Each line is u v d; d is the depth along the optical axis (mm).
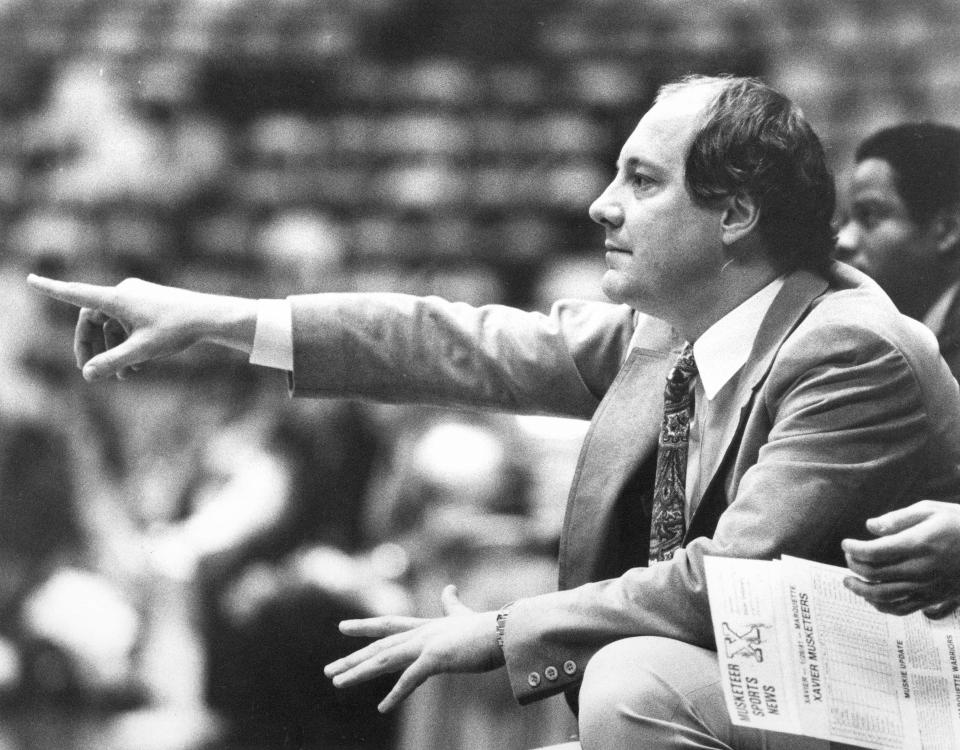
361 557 14320
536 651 4926
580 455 5523
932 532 4562
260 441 15664
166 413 18953
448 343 5816
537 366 5820
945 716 4660
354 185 24516
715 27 24609
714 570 4660
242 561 14641
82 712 14453
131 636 14633
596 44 24953
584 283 22531
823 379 4977
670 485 5312
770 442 4992
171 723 13820
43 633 14492
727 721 4707
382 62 25219
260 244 23828
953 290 8570
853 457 4926
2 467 15156
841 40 23625
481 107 24891
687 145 5207
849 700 4586
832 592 4738
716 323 5324
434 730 11461
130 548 15383
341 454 15391
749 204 5191
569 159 24453
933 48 23188
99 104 24328
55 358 18516
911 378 5020
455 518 12930
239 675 12258
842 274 5410
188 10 25375
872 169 8844
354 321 5750
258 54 25125
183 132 24375
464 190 24297
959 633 4855
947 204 8734
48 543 15070
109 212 23578
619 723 4656
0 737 13742
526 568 12758
